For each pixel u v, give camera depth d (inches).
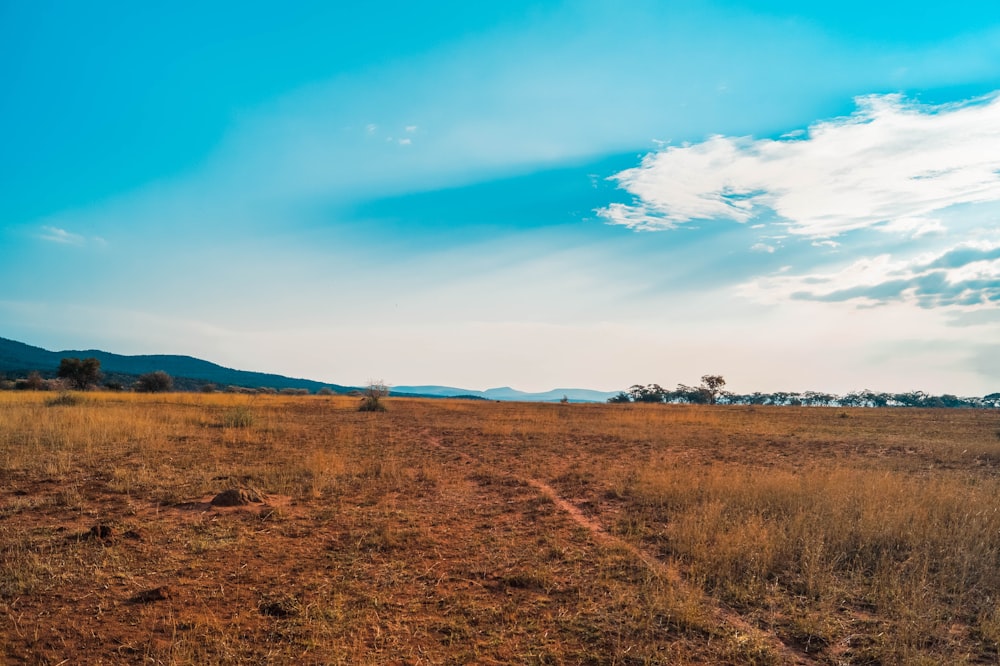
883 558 280.8
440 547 306.2
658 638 206.1
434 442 775.1
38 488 411.5
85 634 201.3
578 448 730.8
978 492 422.0
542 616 223.6
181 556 282.2
